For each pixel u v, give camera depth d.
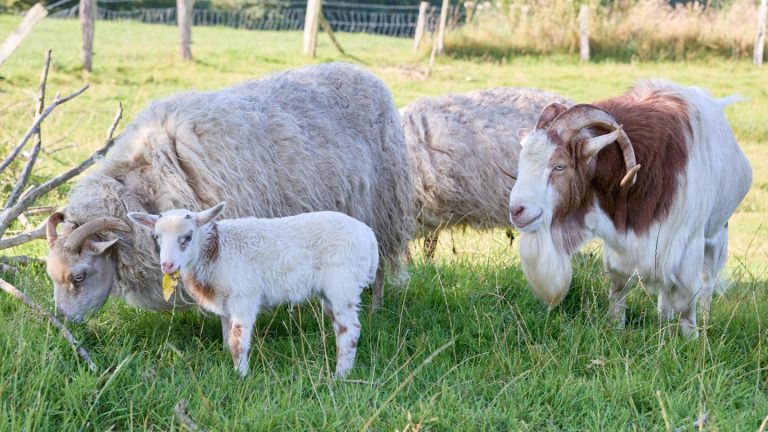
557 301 5.40
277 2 34.19
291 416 4.13
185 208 4.99
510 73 19.61
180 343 5.14
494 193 7.65
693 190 5.20
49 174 9.48
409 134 7.66
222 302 4.60
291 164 5.45
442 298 6.00
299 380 4.40
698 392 4.49
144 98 15.62
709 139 5.43
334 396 4.34
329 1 33.69
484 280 6.38
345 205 5.74
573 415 4.33
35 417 3.86
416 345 5.14
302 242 4.62
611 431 4.06
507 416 4.22
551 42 22.14
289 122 5.51
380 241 6.23
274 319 5.46
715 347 5.13
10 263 6.04
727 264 8.06
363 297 6.17
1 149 9.05
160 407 4.17
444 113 7.74
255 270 4.58
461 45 22.09
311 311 5.48
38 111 6.15
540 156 4.92
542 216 4.95
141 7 32.72
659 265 5.23
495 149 7.61
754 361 5.03
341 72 6.08
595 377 4.73
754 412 4.25
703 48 21.81
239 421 4.03
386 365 4.86
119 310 5.45
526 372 4.59
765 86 18.56
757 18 22.20
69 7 29.70
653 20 22.59
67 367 4.36
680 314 5.40
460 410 4.23
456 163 7.56
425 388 4.59
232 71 18.78
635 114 5.20
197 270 4.50
